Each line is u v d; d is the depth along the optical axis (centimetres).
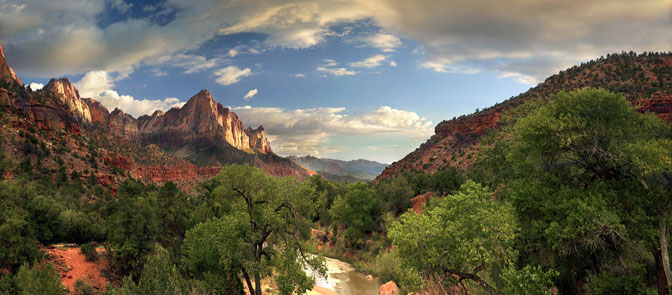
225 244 2311
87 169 10188
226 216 2422
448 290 2156
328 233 7269
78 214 4247
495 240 1539
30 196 4366
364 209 6500
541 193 1841
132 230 3325
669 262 1540
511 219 1620
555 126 1656
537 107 2320
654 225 1623
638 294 1623
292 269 2400
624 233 1510
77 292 2708
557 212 1716
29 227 3042
